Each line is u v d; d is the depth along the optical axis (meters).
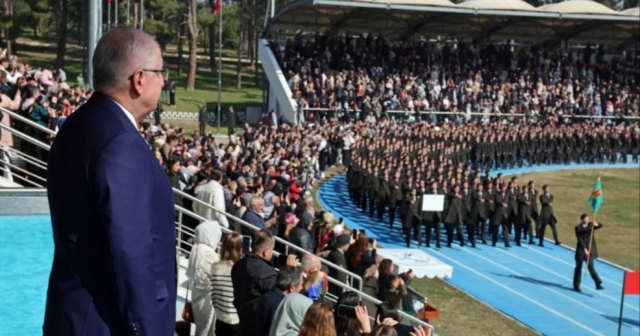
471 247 30.12
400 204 30.69
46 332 2.79
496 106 54.16
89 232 2.74
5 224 10.12
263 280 7.64
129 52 2.81
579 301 23.23
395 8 49.00
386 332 6.52
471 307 21.62
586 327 20.62
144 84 2.85
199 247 8.58
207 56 101.00
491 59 58.47
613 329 20.62
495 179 30.94
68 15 82.12
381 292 12.23
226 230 9.80
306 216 15.66
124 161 2.68
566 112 56.03
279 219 15.43
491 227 30.53
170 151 17.33
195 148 24.05
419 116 50.72
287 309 6.77
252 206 12.63
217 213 11.85
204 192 11.98
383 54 55.38
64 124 2.86
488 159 46.81
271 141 33.34
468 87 55.31
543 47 63.38
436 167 34.44
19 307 7.48
